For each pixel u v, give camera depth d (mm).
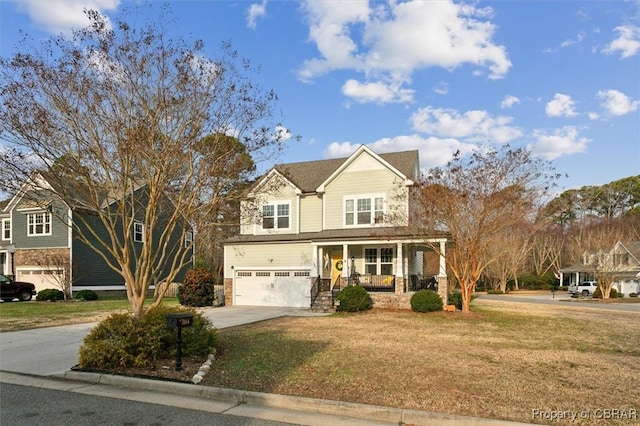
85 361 8078
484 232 18578
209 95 9695
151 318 8727
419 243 20734
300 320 16391
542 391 6637
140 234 30109
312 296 20906
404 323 15352
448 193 18172
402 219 20141
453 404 5988
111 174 9719
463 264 18906
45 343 11312
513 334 13000
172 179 10062
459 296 21984
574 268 46219
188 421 5598
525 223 19281
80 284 28578
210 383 7078
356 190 22703
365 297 19438
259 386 6883
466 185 18203
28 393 6926
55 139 8758
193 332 8836
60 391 7039
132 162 9453
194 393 6801
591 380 7371
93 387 7285
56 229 29016
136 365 8039
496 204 17859
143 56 9117
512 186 17781
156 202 10000
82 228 28344
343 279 21250
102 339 8266
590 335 13102
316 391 6590
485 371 7895
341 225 22812
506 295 41625
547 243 54594
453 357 9141
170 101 9219
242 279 23938
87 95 8828
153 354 8281
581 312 21453
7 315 17922
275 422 5562
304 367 8094
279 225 24156
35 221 29766
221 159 10102
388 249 22484
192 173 9891
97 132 9086
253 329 13680
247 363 8438
